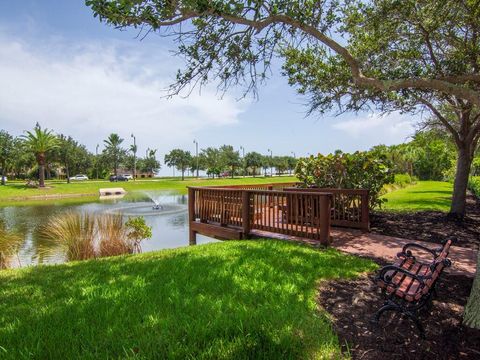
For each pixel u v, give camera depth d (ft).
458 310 10.77
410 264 12.35
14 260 25.46
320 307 10.87
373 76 23.32
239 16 13.55
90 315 10.10
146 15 11.74
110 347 8.24
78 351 8.08
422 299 9.86
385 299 11.03
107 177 255.29
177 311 10.18
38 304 11.28
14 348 8.21
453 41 23.99
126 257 19.44
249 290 12.02
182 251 19.89
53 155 193.16
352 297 11.75
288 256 17.13
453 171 118.62
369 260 16.93
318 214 21.44
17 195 110.83
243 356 7.76
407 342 8.75
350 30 24.43
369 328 9.46
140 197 105.40
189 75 16.19
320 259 16.62
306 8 15.88
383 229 27.32
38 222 49.26
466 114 32.45
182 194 118.83
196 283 12.90
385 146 135.23
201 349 8.07
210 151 277.64
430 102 32.55
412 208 40.70
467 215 35.83
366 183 31.27
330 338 8.68
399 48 24.38
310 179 33.53
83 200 95.04
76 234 25.81
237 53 16.20
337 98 27.86
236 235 25.14
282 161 331.77
